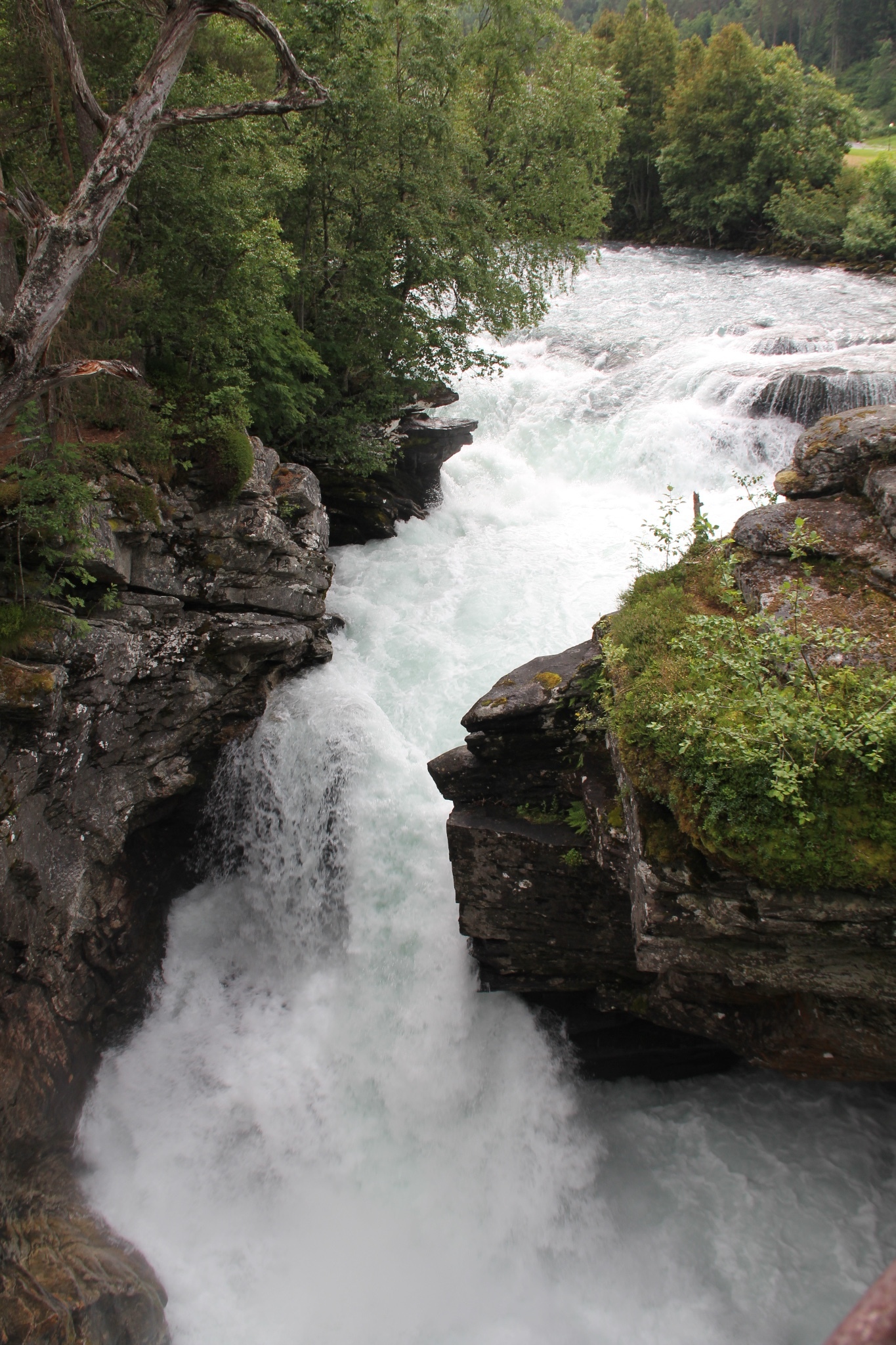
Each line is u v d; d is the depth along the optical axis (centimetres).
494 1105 1099
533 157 2112
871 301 3191
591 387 2395
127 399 1287
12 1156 963
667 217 5288
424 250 1900
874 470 923
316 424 1877
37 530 1059
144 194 1382
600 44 5434
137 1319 904
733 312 3094
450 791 1050
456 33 1811
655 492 2084
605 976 1031
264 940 1332
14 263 1197
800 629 778
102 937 1177
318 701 1410
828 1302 918
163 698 1230
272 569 1361
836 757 679
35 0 1069
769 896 677
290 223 1895
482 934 1041
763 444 2083
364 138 1772
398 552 1877
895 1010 746
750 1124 1073
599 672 948
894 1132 1044
